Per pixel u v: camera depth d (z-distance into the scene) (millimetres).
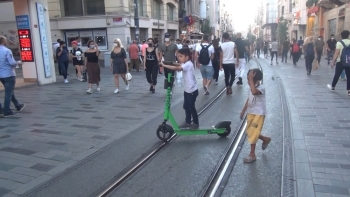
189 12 43125
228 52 9883
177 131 5777
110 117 7496
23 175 4418
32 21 12797
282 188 3855
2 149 5445
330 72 15336
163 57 10594
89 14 23438
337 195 3588
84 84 13383
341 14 24797
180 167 4621
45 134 6254
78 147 5504
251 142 4668
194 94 5996
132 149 5387
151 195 3836
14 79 7883
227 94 10102
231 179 4188
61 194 3900
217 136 6027
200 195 3785
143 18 25359
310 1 32531
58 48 13711
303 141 5375
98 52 10977
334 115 6977
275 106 8164
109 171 4531
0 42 7723
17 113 8078
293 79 13000
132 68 19250
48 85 13203
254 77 4605
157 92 10945
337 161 4523
